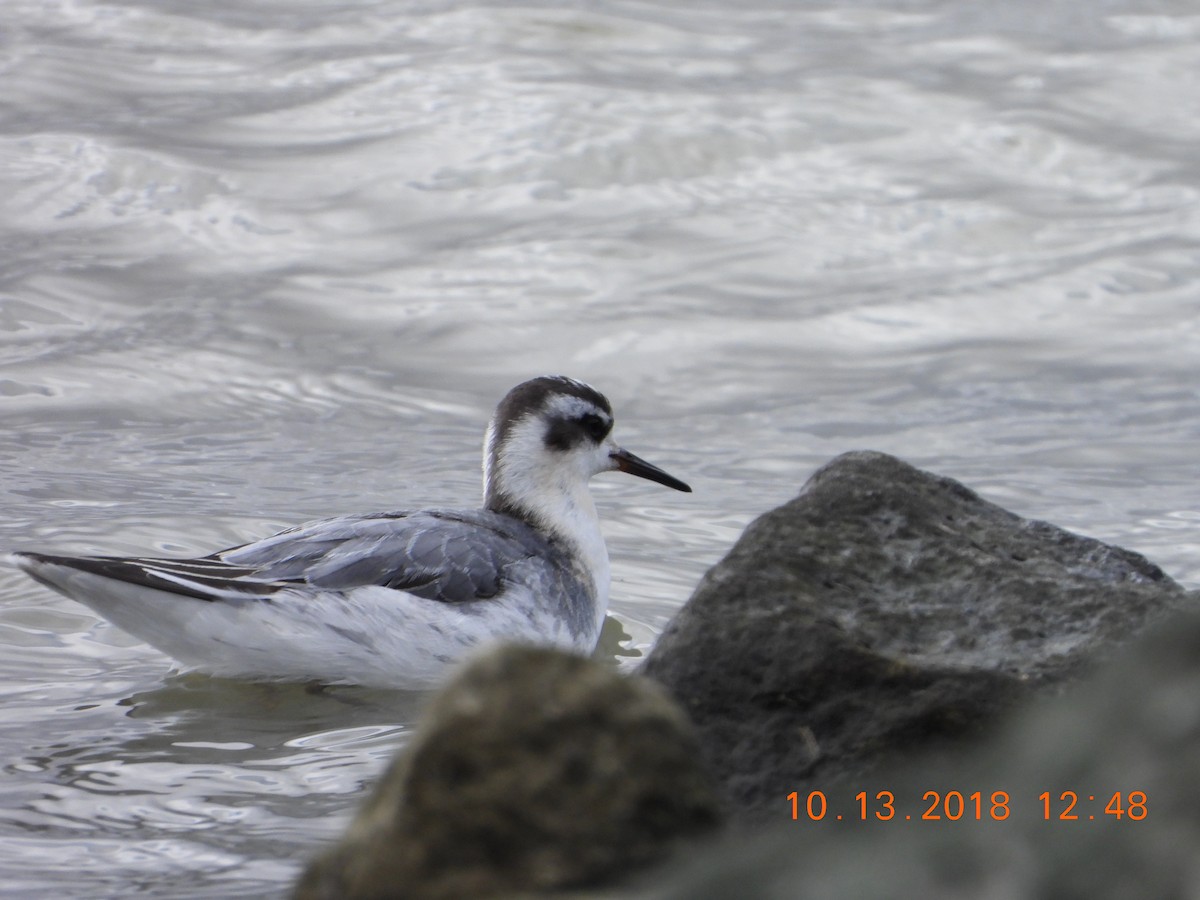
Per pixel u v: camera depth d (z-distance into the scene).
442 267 18.75
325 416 16.06
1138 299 18.38
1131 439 15.51
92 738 9.45
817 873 3.67
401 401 16.41
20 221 19.06
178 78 22.94
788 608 7.34
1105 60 24.20
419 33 24.58
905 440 15.59
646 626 12.02
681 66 23.62
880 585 7.76
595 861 4.40
